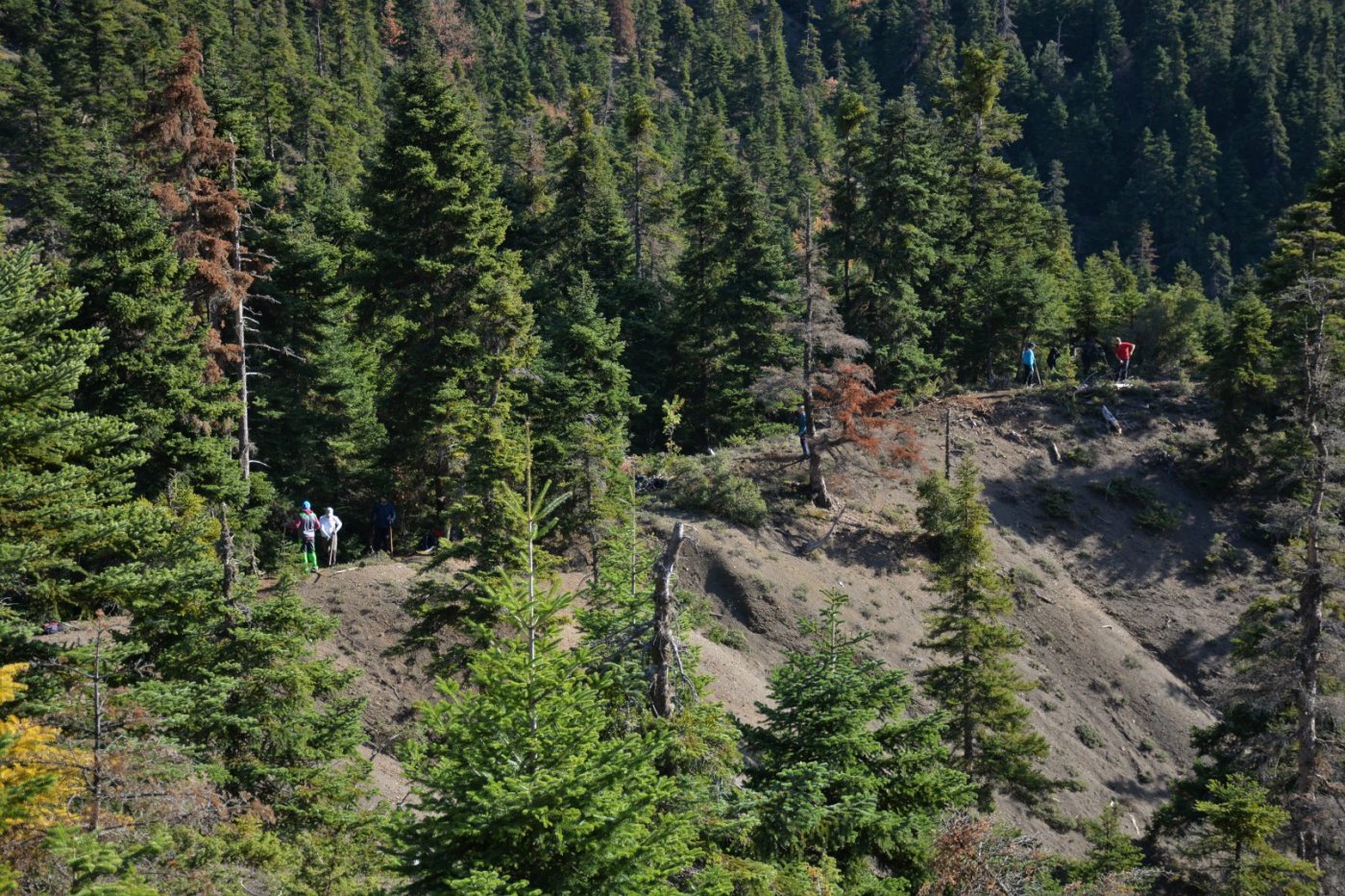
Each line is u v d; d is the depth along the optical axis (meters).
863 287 47.53
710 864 9.99
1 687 8.28
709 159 51.34
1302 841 21.44
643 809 8.20
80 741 9.84
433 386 32.62
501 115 82.50
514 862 8.09
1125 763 32.84
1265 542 40.50
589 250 50.25
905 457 38.03
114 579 11.20
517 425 30.31
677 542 10.88
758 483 39.62
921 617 35.31
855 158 48.16
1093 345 52.00
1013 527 40.47
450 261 34.72
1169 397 47.06
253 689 14.35
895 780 12.87
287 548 30.81
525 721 8.69
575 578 27.62
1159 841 26.39
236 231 31.14
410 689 24.66
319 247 38.78
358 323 38.00
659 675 10.66
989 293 49.22
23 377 10.22
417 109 35.41
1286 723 23.27
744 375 45.94
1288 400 38.88
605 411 32.88
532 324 33.69
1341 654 21.81
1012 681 24.67
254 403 33.31
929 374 47.28
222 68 67.38
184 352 26.02
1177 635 37.56
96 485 12.07
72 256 25.23
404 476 34.53
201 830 11.66
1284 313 35.91
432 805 8.45
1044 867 14.79
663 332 48.06
